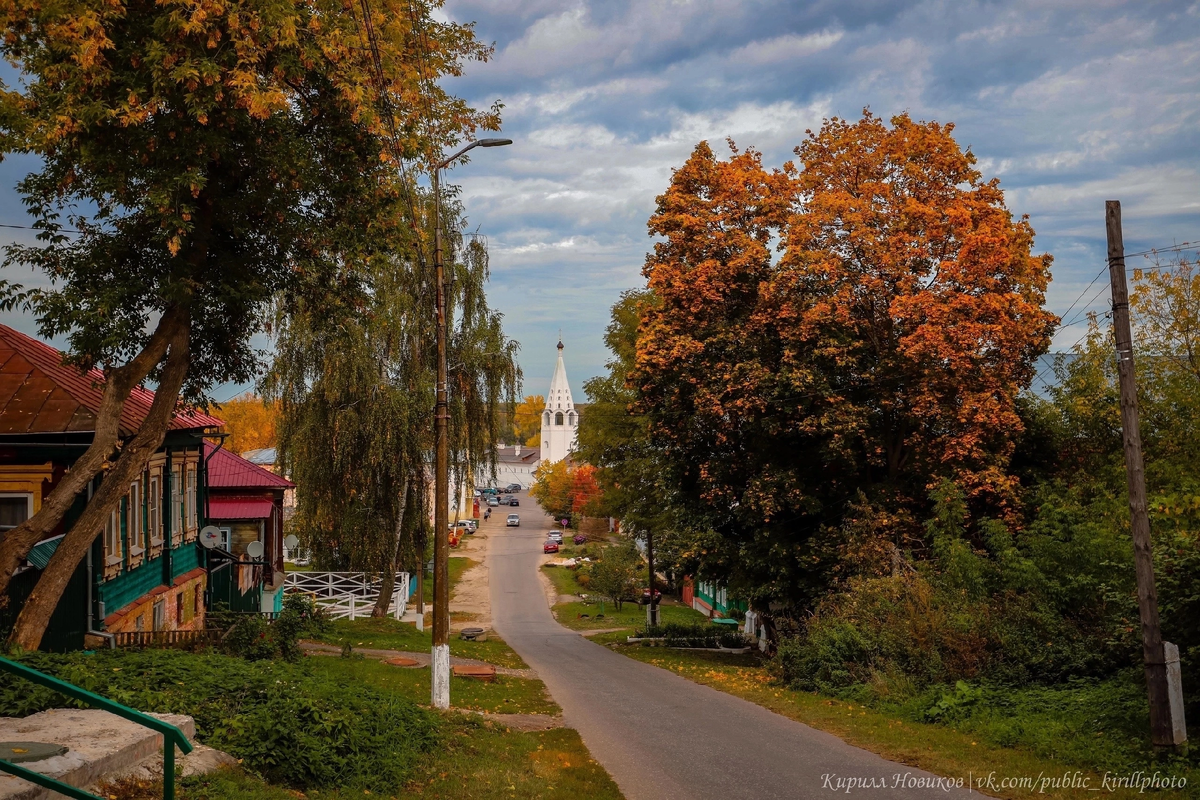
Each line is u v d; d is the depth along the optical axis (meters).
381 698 14.05
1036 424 28.88
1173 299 25.84
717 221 29.31
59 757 7.64
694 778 12.52
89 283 15.37
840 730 16.02
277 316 21.22
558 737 15.48
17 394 17.41
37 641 14.01
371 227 16.73
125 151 14.12
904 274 26.62
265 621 23.52
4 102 12.70
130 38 13.77
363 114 14.47
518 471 178.62
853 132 29.38
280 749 10.07
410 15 16.27
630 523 47.41
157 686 11.46
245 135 14.98
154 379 17.27
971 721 15.41
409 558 36.94
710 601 59.88
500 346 36.62
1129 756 12.24
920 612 19.59
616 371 46.19
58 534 17.20
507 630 49.88
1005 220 27.39
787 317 26.72
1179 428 24.44
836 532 27.27
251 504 34.66
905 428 28.16
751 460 28.61
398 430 33.78
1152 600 12.21
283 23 13.26
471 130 17.81
